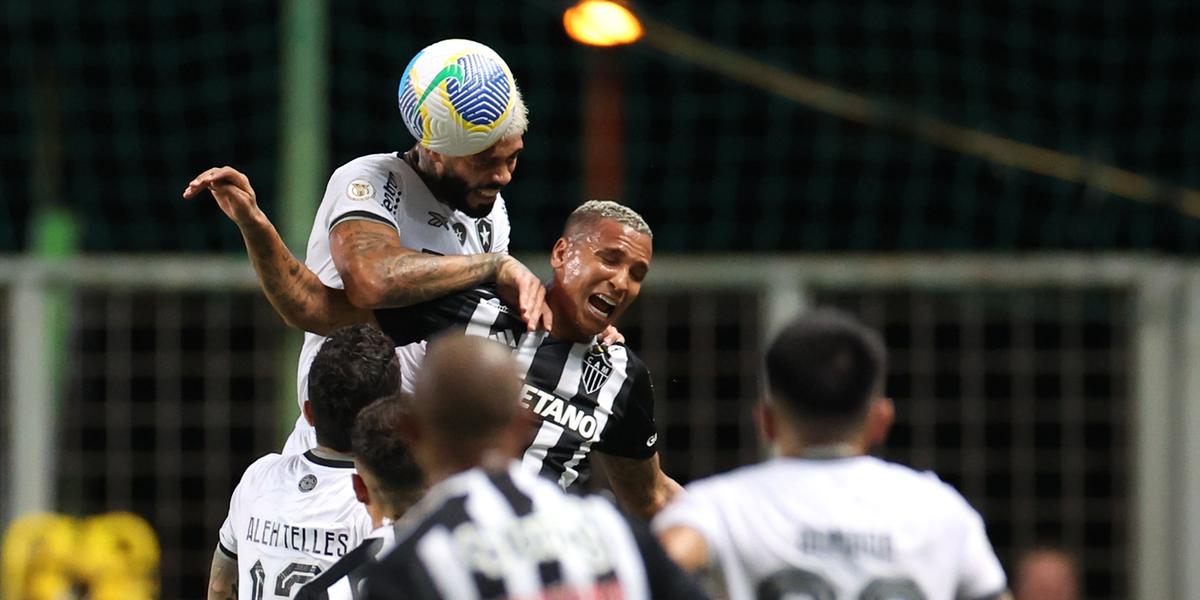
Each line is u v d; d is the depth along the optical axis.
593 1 22.33
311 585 13.88
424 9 39.62
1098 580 27.98
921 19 40.06
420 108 14.83
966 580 11.67
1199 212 33.56
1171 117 40.19
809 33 40.06
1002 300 27.97
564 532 10.52
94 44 39.19
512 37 39.38
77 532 25.59
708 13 40.00
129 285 27.64
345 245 15.07
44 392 27.44
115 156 39.41
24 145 37.94
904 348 28.02
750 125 39.94
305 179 26.59
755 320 27.59
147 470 28.08
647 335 27.77
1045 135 40.41
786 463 11.73
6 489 27.48
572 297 14.73
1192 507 27.56
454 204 15.73
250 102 40.81
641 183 39.84
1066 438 27.98
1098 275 27.64
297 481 14.80
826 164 39.84
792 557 11.43
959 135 33.66
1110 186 33.47
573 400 14.91
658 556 10.77
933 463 27.81
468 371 10.89
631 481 16.19
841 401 11.62
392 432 13.11
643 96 39.69
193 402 28.73
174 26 40.03
